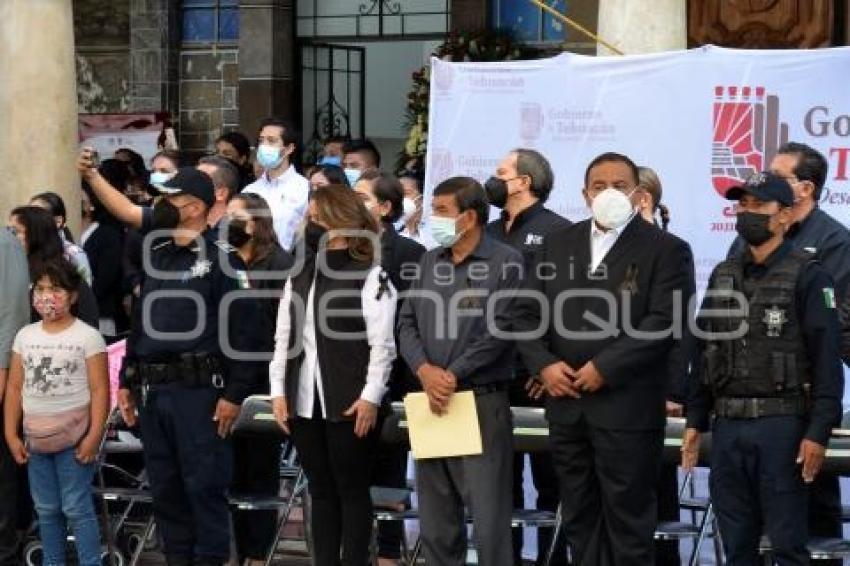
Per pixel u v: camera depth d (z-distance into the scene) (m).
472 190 11.16
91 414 12.48
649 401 10.80
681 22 14.46
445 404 11.15
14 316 12.73
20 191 16.42
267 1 21.78
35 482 12.57
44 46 16.38
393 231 12.70
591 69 13.29
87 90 22.50
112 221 16.39
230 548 12.44
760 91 13.00
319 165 15.84
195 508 12.20
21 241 12.89
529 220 12.37
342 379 11.43
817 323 10.38
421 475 11.39
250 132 21.94
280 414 11.63
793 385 10.44
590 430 10.84
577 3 20.03
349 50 22.56
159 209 12.24
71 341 12.41
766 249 10.59
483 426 11.20
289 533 14.71
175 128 22.31
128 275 15.77
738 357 10.54
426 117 19.47
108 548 13.13
